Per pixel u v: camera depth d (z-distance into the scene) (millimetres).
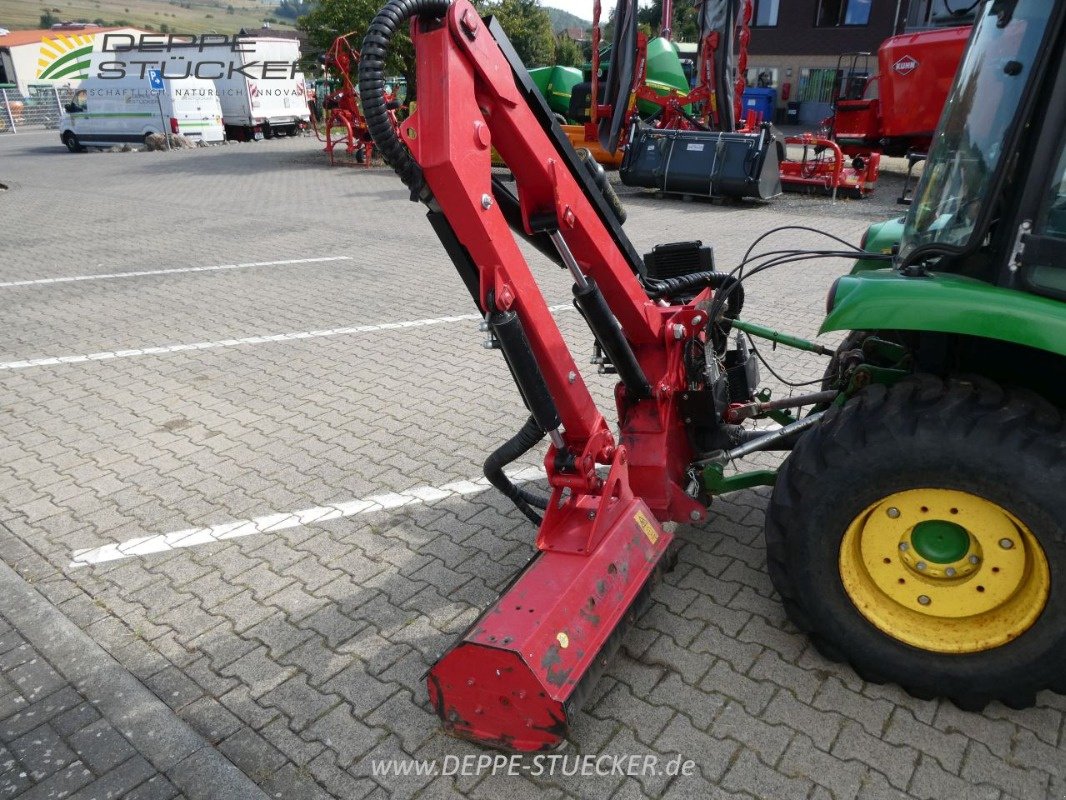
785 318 6652
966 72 2777
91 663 2945
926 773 2354
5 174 18484
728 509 3877
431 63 2123
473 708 2381
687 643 2945
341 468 4391
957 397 2379
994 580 2447
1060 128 2170
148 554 3645
